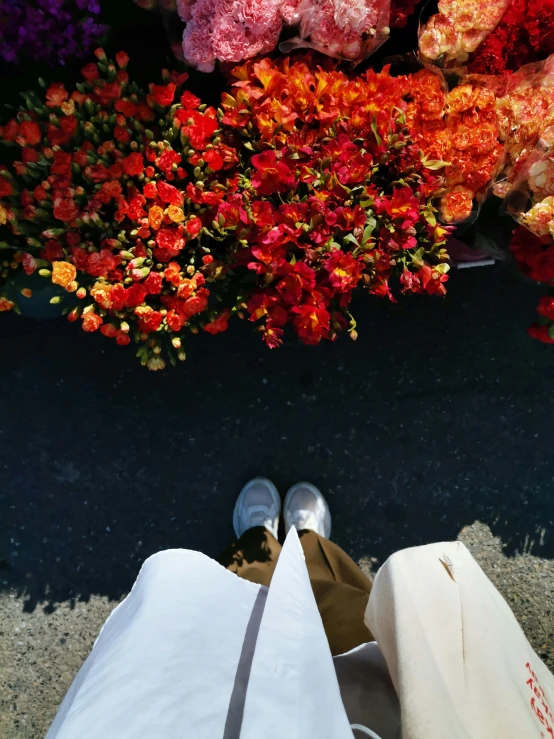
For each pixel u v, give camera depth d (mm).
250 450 1871
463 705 886
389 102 1210
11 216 1200
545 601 1889
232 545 1677
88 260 1195
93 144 1240
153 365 1311
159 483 1860
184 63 1307
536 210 1229
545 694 1076
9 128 1190
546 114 1252
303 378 1873
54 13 1145
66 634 1824
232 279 1369
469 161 1252
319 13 1155
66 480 1847
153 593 927
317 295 1205
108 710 708
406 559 993
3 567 1830
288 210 1173
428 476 1890
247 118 1202
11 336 1832
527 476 1903
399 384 1888
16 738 1803
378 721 1067
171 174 1215
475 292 1885
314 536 1711
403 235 1229
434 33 1220
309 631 916
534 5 1229
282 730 707
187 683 778
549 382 1905
